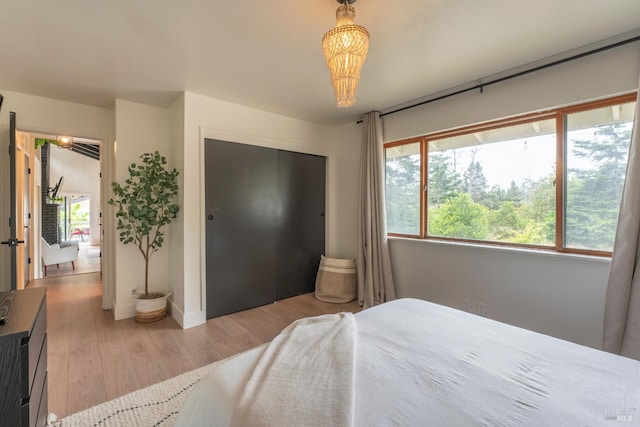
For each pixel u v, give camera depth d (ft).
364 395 3.11
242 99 10.06
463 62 7.52
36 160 16.60
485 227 9.12
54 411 5.50
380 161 11.17
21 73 8.03
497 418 2.80
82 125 10.48
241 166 10.85
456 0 5.23
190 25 5.93
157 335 8.87
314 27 6.01
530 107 7.80
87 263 21.03
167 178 9.79
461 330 4.75
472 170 9.40
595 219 7.14
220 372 3.62
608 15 5.68
